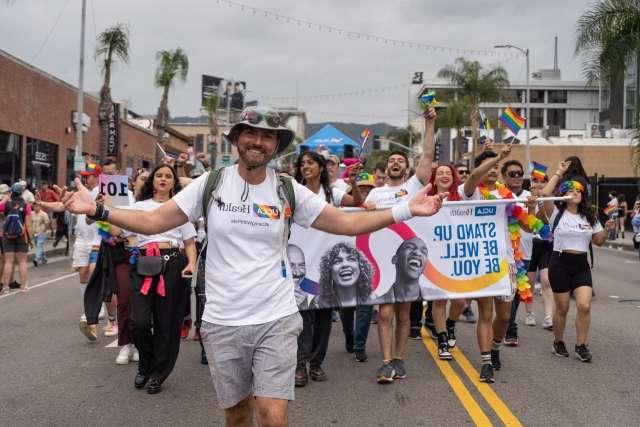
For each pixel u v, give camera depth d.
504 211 6.70
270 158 3.57
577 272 7.29
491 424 5.19
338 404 5.74
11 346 7.96
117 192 5.59
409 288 6.52
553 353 7.61
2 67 22.80
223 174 3.63
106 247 6.69
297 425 5.21
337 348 8.07
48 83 27.22
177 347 6.16
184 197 3.63
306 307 6.37
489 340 6.49
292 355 3.49
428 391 6.11
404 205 3.62
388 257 6.52
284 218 3.61
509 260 6.66
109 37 30.36
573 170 7.41
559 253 7.31
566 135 70.56
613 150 54.31
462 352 7.69
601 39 20.91
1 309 10.64
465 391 6.10
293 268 6.41
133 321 5.97
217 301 3.53
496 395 5.96
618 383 6.35
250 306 3.48
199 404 5.76
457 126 53.34
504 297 6.59
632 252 23.97
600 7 20.97
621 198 28.78
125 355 7.14
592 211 7.23
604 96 65.81
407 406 5.67
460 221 6.62
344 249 6.48
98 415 5.45
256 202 3.56
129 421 5.30
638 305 11.29
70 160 30.02
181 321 6.18
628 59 21.00
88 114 32.41
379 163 9.98
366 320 7.26
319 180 6.91
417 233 6.58
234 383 3.52
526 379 6.50
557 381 6.42
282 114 3.56
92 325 8.05
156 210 3.63
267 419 3.38
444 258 6.59
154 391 6.06
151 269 5.92
